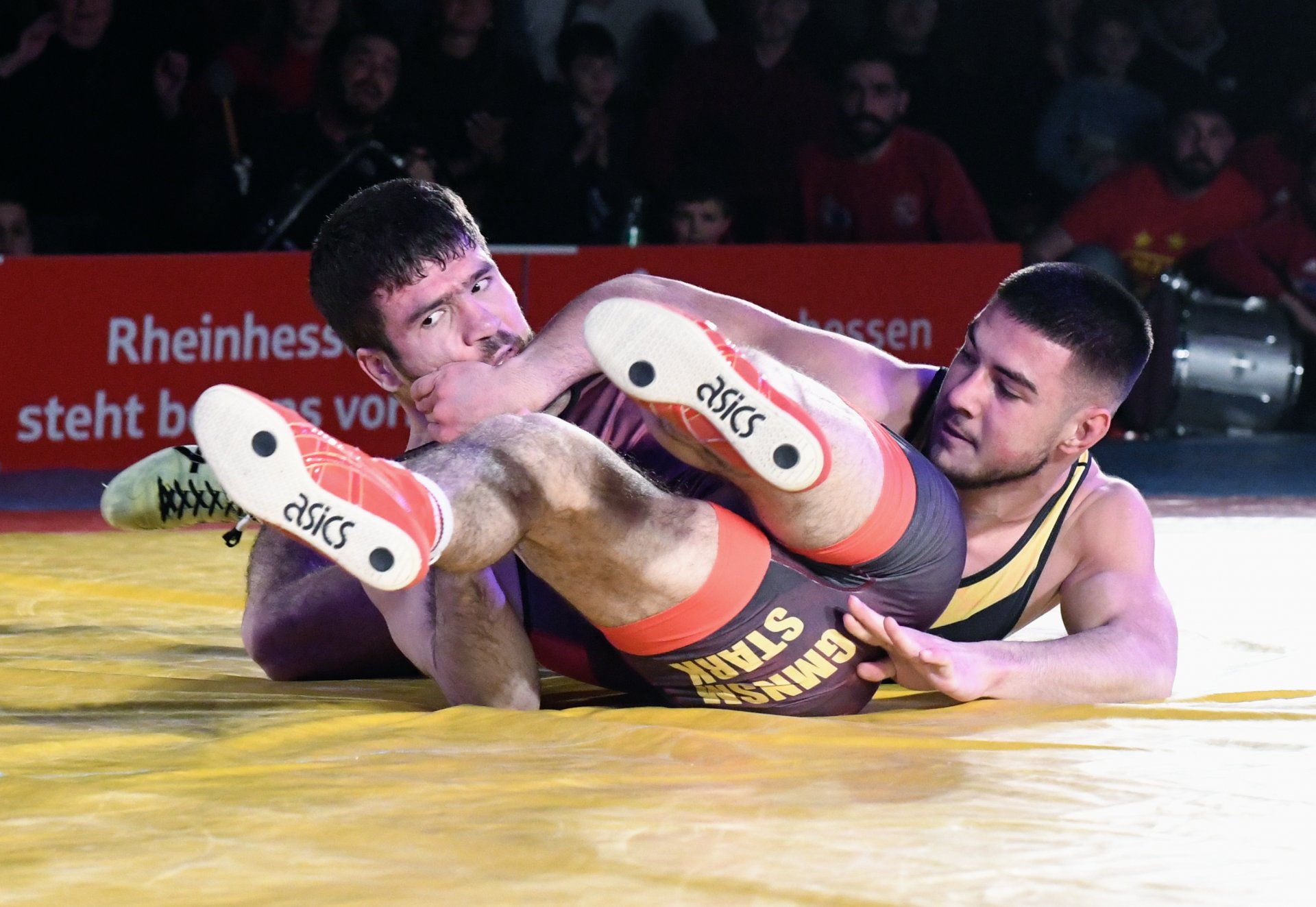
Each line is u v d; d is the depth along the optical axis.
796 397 5.12
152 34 19.89
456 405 6.38
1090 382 6.25
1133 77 23.41
